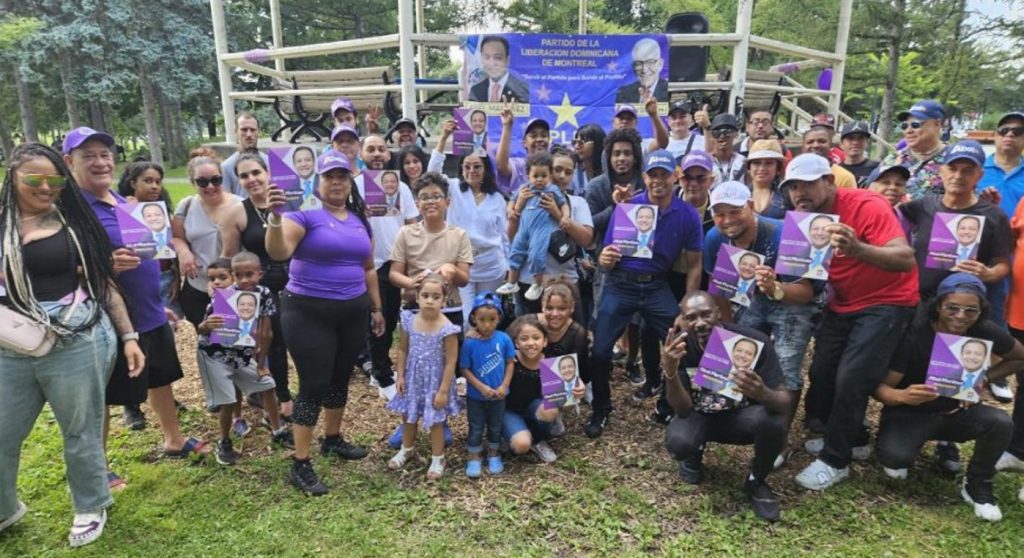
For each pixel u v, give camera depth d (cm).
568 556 276
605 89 624
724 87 666
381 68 776
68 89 2138
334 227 315
